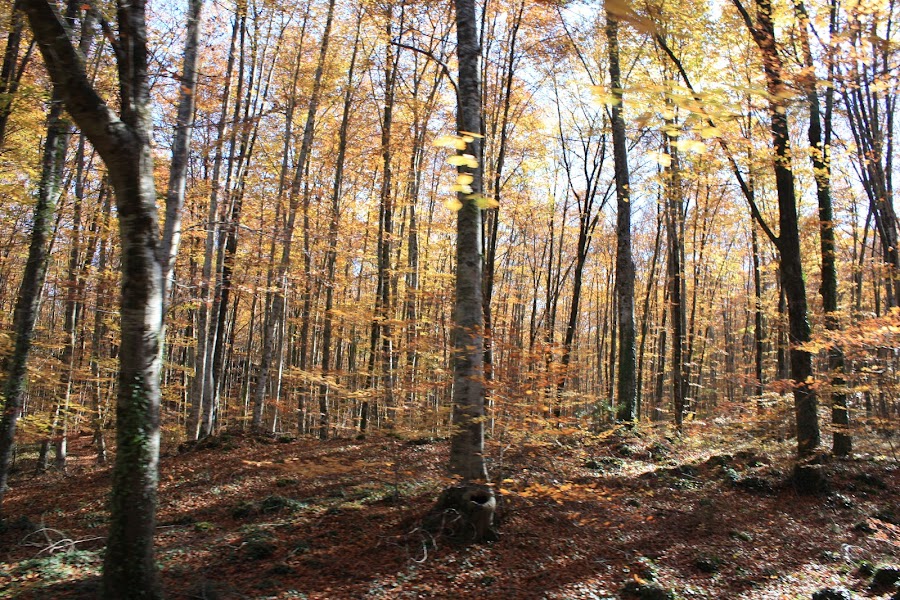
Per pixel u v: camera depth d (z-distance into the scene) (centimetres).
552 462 945
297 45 1573
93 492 941
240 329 2925
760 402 1154
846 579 602
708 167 984
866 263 1341
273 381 1966
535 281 2414
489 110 1540
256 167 1530
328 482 898
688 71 1190
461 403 662
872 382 848
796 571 622
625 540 686
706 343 2438
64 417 1243
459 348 671
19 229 1110
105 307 1255
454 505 640
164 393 1580
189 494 859
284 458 1074
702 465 1035
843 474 956
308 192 1520
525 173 1897
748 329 2373
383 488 827
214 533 669
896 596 525
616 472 973
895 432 1201
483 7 1294
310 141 1540
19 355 728
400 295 1822
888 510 821
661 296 2917
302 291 1440
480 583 532
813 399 939
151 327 418
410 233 1672
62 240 1340
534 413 699
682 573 600
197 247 1544
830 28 702
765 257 1878
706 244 2072
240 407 2062
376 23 1341
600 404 1253
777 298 2180
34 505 885
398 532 636
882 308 2028
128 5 417
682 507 821
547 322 1911
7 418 708
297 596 486
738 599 548
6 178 1020
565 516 734
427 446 1162
